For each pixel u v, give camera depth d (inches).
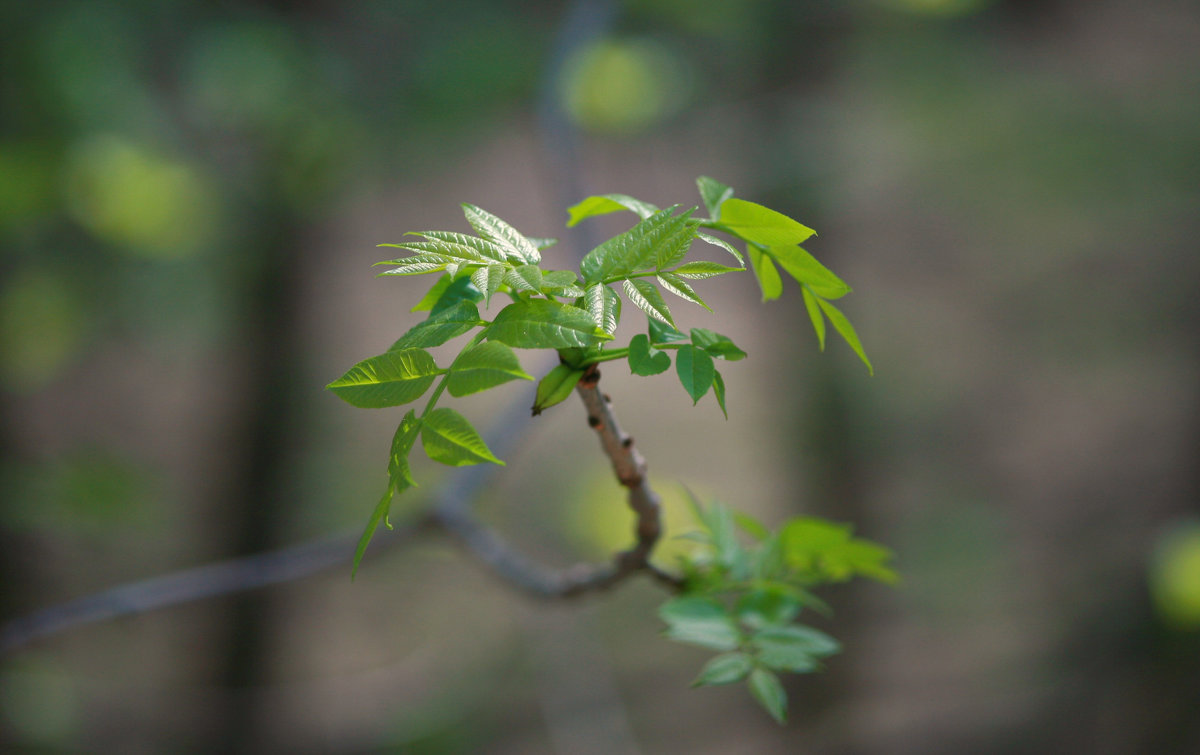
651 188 224.2
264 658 185.5
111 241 139.6
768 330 241.6
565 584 47.8
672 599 41.6
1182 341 214.4
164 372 256.4
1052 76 198.7
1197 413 196.7
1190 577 140.6
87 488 127.9
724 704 208.5
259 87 139.0
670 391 317.7
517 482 237.3
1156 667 172.2
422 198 249.1
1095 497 204.7
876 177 199.9
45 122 129.6
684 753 197.8
